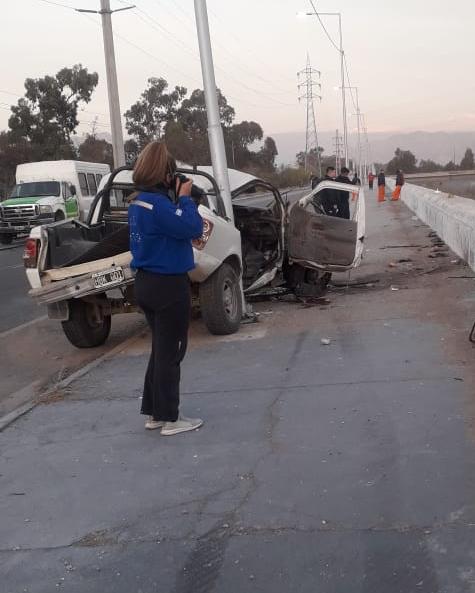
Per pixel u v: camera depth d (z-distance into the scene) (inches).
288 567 123.0
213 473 161.8
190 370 248.8
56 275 284.5
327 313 335.3
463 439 167.5
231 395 215.9
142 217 174.7
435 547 124.4
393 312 323.6
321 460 163.0
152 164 175.3
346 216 401.4
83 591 121.6
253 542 131.5
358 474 154.3
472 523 130.7
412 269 478.0
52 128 2055.9
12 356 327.9
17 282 589.9
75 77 2070.6
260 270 366.3
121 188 341.4
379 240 689.0
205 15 325.4
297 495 147.4
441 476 149.8
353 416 188.5
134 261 181.5
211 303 292.0
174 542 134.3
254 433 183.3
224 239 294.8
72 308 303.9
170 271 178.2
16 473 171.9
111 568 127.7
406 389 206.4
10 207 987.3
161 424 191.8
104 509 149.6
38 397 232.8
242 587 118.9
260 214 376.8
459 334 267.4
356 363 238.7
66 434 195.6
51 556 133.1
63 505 153.1
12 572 128.7
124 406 215.8
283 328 306.3
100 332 320.2
